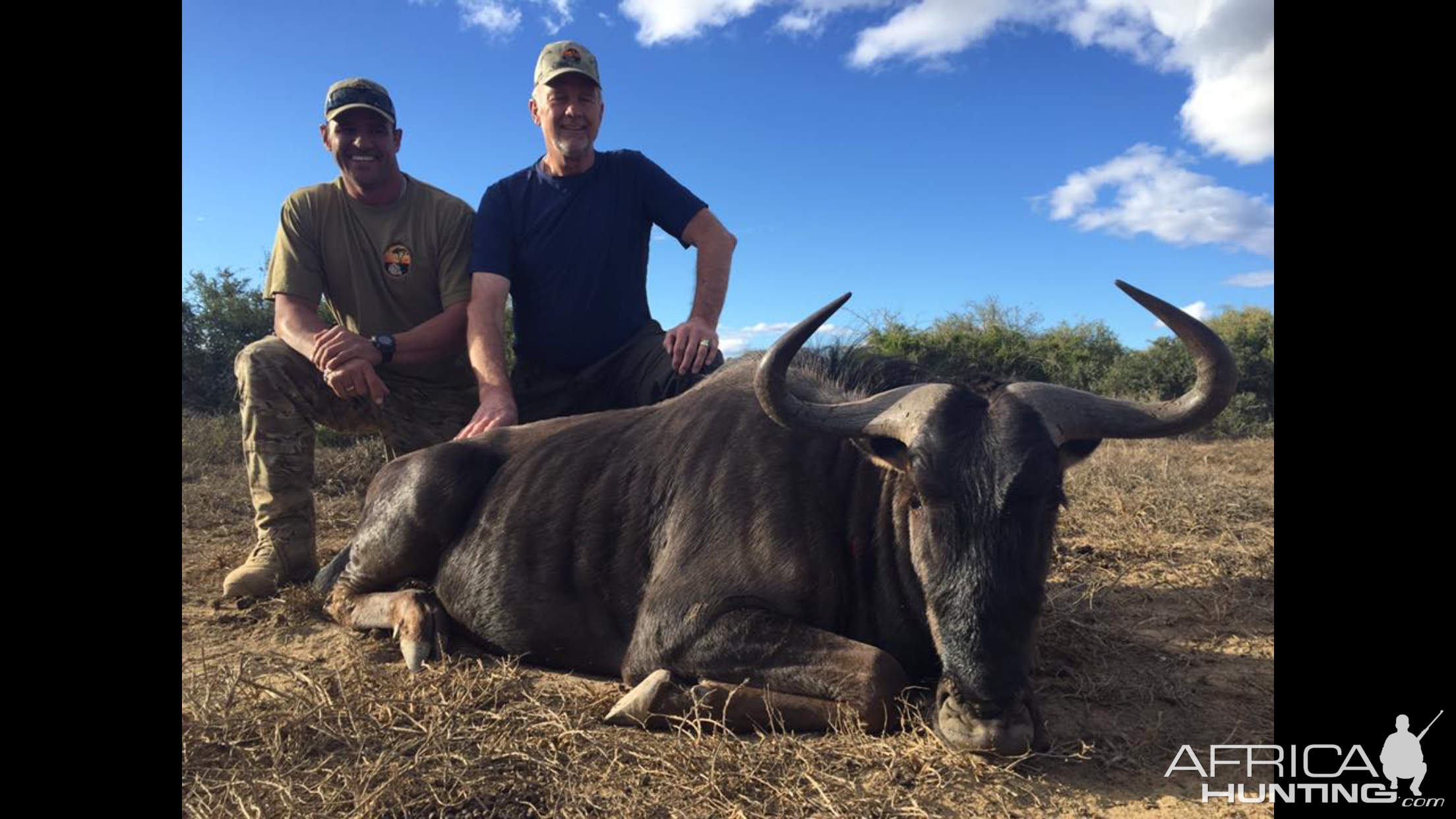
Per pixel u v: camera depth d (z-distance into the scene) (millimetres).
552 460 4168
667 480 3824
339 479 8102
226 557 5672
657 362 5602
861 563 3449
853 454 3594
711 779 2738
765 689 3221
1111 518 6703
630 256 5855
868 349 4219
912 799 2691
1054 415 2984
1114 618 4465
